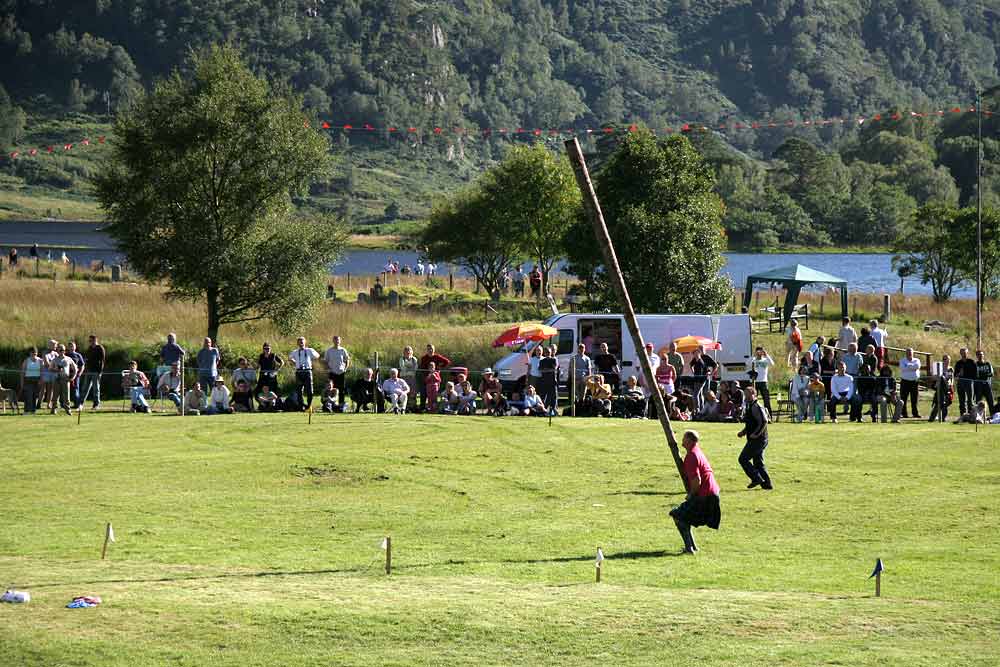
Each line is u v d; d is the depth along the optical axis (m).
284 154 45.34
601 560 15.59
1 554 17.33
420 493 22.66
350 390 36.88
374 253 159.88
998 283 74.94
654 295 50.22
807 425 31.95
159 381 34.84
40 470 24.36
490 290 74.56
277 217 46.88
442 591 14.89
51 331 45.34
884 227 193.38
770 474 24.50
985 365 33.06
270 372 35.22
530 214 75.88
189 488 22.80
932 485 23.25
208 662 12.07
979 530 19.30
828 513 20.77
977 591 15.09
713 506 17.62
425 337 47.50
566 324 39.38
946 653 12.33
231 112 44.44
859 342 38.78
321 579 15.66
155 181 44.72
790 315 54.84
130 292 59.88
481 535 19.09
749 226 187.88
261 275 44.56
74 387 35.50
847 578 15.93
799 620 13.53
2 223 180.38
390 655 12.30
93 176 45.38
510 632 13.04
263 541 18.52
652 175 51.59
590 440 28.72
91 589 14.77
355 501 21.86
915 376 33.59
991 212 73.94
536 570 16.47
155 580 15.45
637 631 13.09
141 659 12.13
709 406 33.75
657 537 18.95
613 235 50.84
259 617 13.48
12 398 34.88
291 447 27.42
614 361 38.22
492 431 30.12
